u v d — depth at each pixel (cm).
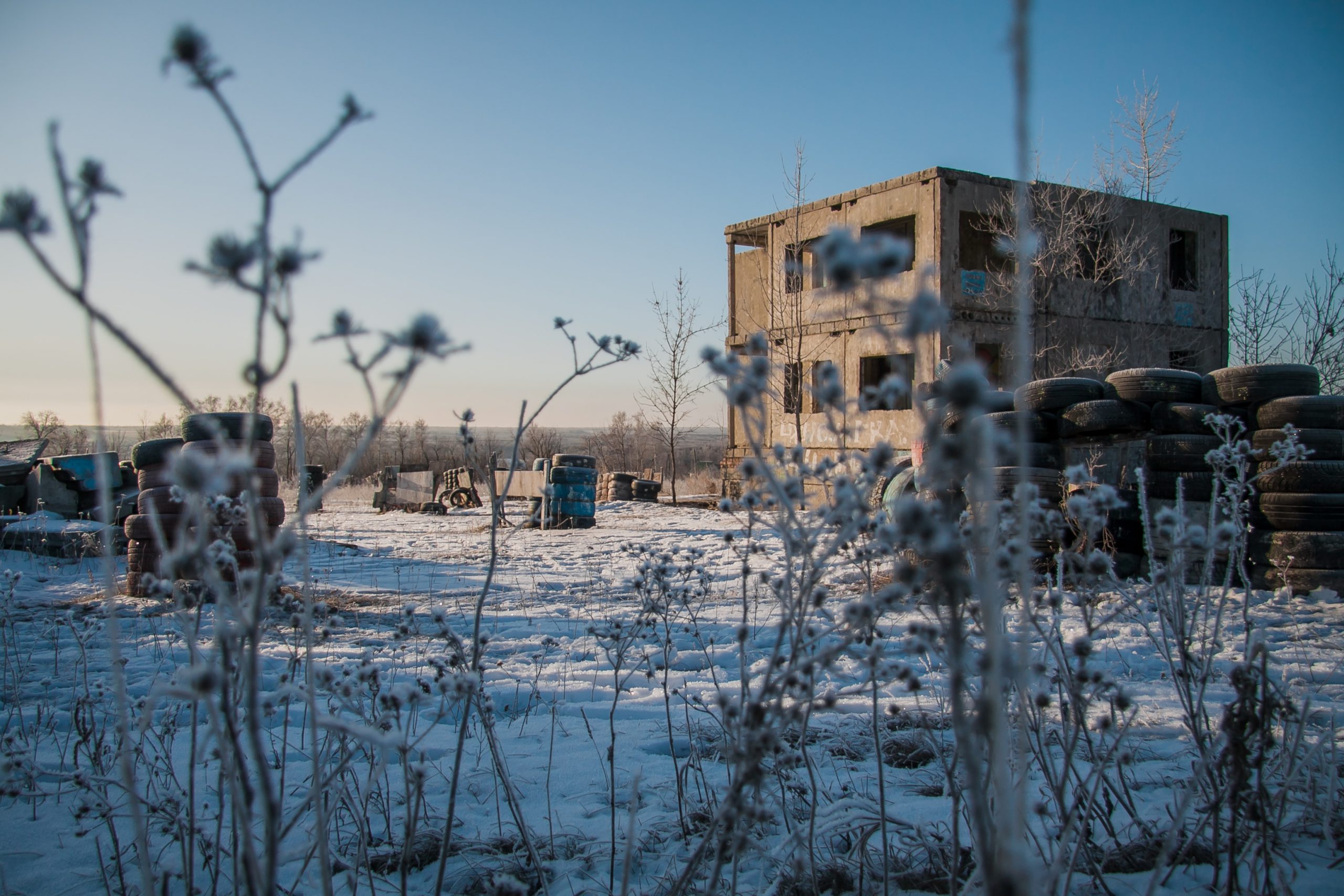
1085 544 205
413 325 92
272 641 580
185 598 199
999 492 340
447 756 364
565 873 255
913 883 237
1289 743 304
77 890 237
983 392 79
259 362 96
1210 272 2245
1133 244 2017
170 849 264
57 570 1044
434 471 2483
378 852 265
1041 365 1916
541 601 809
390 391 97
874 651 189
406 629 248
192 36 89
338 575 1029
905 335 78
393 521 2012
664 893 234
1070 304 1977
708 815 287
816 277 2016
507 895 172
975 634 160
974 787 89
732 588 819
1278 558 729
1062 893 205
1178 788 294
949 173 1819
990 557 86
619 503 2362
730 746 170
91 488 1301
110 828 233
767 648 575
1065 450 872
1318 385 773
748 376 141
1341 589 701
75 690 335
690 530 1563
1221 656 495
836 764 343
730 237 2377
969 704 196
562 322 198
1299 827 256
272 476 768
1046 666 222
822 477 193
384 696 196
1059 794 187
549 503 1672
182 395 83
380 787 318
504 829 288
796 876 228
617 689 260
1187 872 233
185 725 397
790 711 160
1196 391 818
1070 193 1948
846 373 1883
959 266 2081
